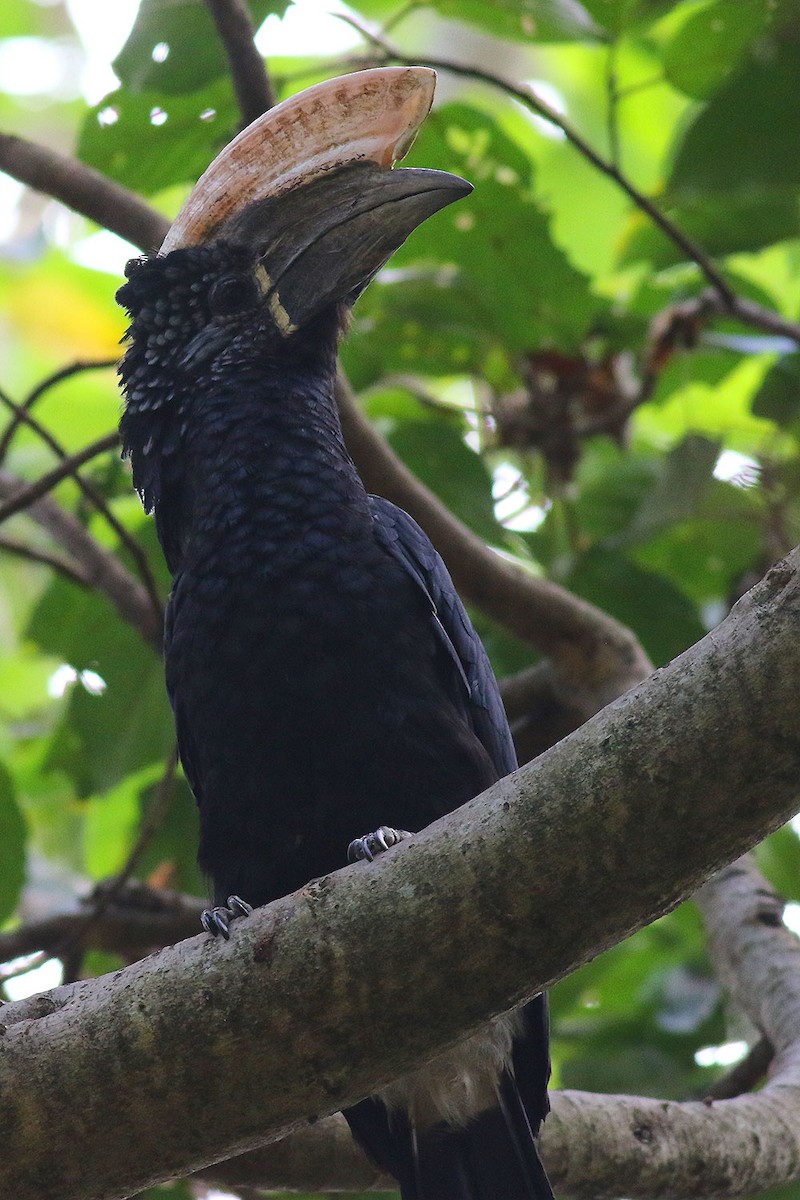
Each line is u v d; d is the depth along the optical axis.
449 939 6.05
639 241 13.09
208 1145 6.49
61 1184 6.48
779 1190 10.68
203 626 8.45
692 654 5.78
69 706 12.79
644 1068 12.52
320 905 6.18
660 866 5.83
